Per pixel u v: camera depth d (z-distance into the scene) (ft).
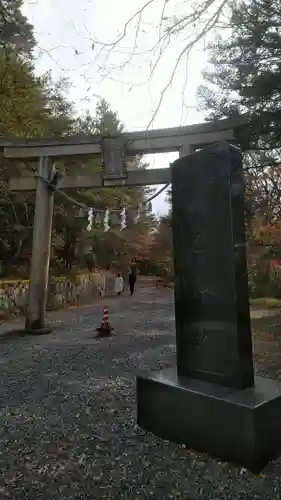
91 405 11.64
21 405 11.80
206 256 9.15
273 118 18.95
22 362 17.90
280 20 16.67
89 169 47.52
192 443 8.38
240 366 8.36
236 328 8.38
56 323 31.40
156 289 78.89
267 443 7.54
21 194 44.32
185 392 8.54
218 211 8.91
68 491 6.86
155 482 7.09
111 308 43.29
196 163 9.63
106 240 67.77
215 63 19.58
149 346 21.34
